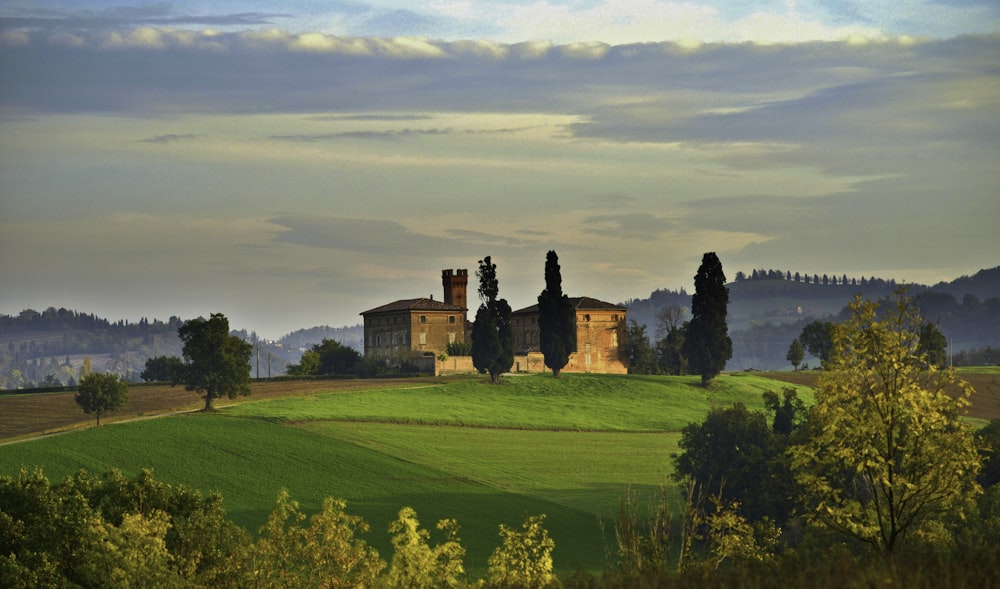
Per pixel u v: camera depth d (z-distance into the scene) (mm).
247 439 120375
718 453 97562
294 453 116438
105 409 124500
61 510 51312
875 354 32125
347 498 102000
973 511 58969
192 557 49188
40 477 52375
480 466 121375
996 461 75875
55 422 124000
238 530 51188
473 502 103500
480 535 90812
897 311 32531
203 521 50406
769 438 92625
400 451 124188
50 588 45750
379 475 111625
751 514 88750
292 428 128875
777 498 84125
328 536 47156
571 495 109438
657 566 27984
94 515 49688
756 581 22375
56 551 48875
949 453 31359
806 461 33156
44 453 104938
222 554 49562
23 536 49375
